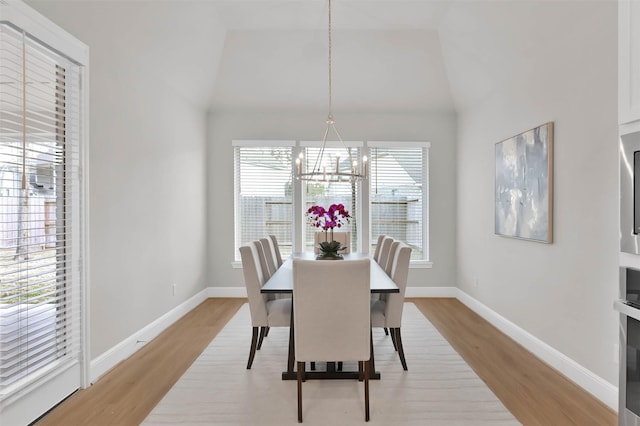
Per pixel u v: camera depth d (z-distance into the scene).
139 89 3.38
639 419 1.61
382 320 2.88
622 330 1.70
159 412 2.26
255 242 3.37
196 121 4.88
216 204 5.30
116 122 2.99
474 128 4.62
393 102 5.16
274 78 4.86
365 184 5.29
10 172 2.05
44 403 2.21
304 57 4.61
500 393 2.52
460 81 4.60
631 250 1.64
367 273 2.18
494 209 4.04
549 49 2.97
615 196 2.31
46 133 2.18
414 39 4.41
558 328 2.89
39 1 2.15
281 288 2.54
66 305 2.42
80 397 2.44
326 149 5.32
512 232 3.55
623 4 1.70
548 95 2.99
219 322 4.13
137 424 2.14
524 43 3.21
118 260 3.03
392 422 2.16
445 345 3.40
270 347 3.38
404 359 2.88
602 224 2.42
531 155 3.20
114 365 2.94
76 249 2.50
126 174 3.16
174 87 4.15
